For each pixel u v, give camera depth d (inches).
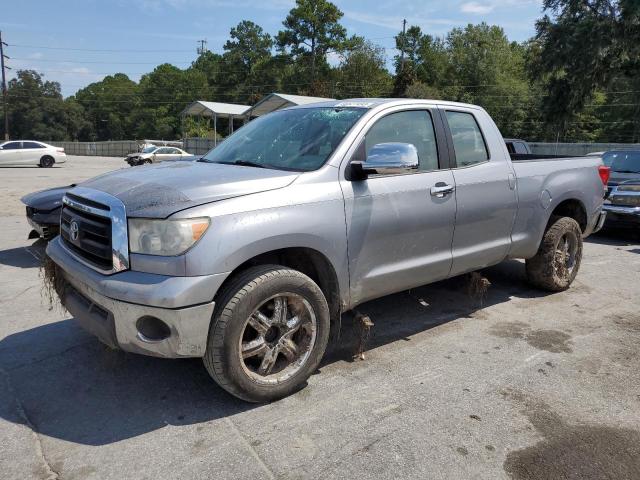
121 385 135.8
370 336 171.6
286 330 127.1
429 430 117.2
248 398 123.4
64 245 138.8
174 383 136.9
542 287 220.2
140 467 103.3
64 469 102.5
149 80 4128.9
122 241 114.1
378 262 146.7
